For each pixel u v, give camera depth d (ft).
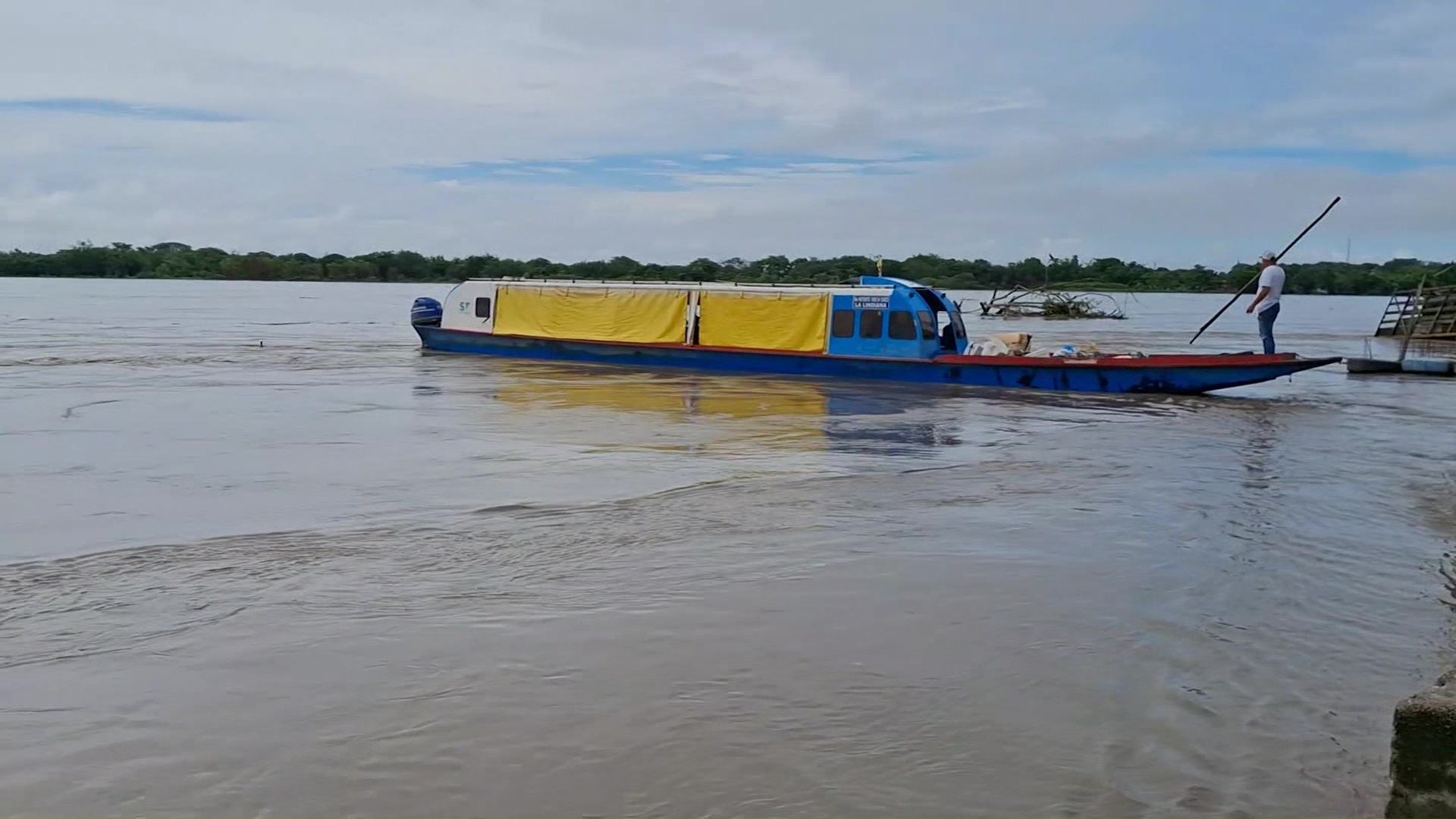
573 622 26.73
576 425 62.34
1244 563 32.58
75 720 21.25
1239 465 50.26
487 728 20.77
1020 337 87.56
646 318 97.45
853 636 25.81
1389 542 35.40
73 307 218.59
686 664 23.95
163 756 19.76
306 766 19.35
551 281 103.81
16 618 27.25
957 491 43.57
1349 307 352.69
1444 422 65.87
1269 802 18.01
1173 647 25.22
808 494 42.78
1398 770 15.24
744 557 32.89
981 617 27.27
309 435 58.34
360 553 33.55
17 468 48.42
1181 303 395.34
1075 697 22.27
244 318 184.96
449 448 54.13
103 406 68.95
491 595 28.91
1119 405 74.13
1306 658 24.54
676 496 42.32
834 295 89.86
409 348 117.39
